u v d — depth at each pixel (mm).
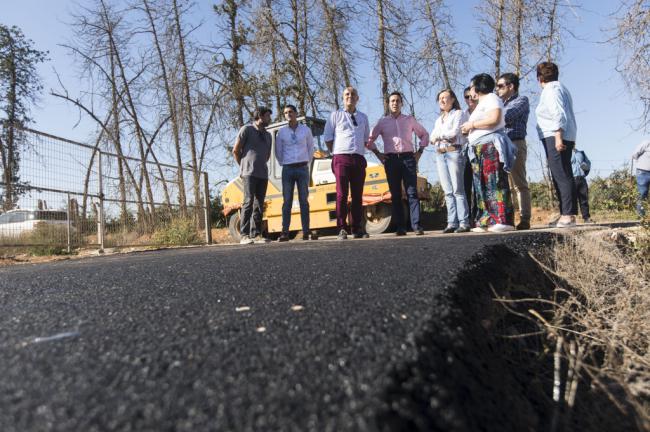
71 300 2182
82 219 7547
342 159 5855
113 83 18812
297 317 1596
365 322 1465
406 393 990
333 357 1177
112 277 2904
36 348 1410
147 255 5270
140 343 1402
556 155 5090
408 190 5977
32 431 904
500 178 4809
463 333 1474
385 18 13531
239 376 1104
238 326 1529
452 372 1183
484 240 3654
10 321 1805
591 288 3094
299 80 15156
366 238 5695
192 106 17406
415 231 5875
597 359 2186
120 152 18766
